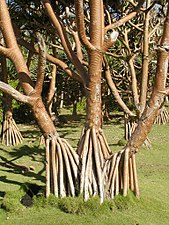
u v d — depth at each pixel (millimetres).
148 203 5840
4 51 5656
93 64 5691
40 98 5641
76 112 20906
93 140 5719
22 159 9812
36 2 8641
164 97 5758
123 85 15398
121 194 5680
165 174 8078
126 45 9508
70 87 18516
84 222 5176
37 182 7133
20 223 5184
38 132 15070
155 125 15945
